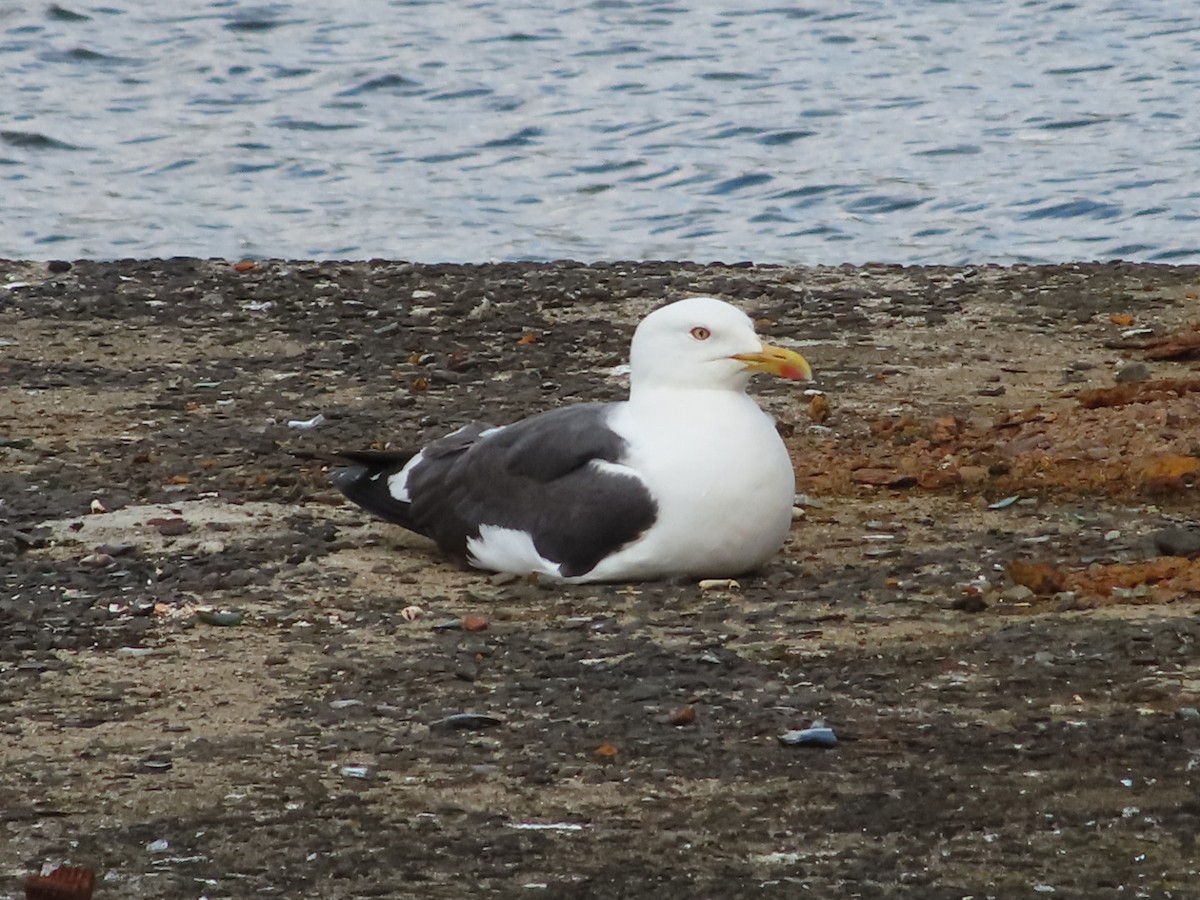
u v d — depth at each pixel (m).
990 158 30.64
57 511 13.72
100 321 19.22
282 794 9.23
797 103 34.09
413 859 8.56
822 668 10.66
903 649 10.94
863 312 19.31
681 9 40.94
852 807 9.02
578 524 11.94
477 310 19.39
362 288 20.31
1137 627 11.09
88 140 32.50
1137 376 16.94
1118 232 26.97
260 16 39.69
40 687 10.65
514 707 10.26
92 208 29.14
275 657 11.02
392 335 18.72
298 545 12.97
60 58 37.12
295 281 20.55
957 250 26.38
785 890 8.23
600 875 8.41
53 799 9.22
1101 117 32.72
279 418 16.20
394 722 10.11
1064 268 20.94
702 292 20.06
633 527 11.86
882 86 35.25
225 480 14.48
